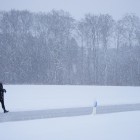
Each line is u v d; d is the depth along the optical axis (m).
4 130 11.57
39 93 31.67
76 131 11.88
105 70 71.75
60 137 10.73
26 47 69.38
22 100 24.08
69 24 72.69
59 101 24.08
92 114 17.08
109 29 73.75
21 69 67.31
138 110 19.52
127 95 33.16
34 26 73.19
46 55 68.75
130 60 72.00
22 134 10.97
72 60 70.62
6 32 71.19
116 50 74.00
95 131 12.04
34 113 16.67
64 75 68.94
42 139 10.30
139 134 11.91
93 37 73.62
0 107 19.19
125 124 13.95
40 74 67.75
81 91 36.88
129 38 74.25
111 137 11.10
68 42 71.19
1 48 68.81
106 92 36.62
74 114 16.88
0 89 16.39
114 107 21.00
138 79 70.81
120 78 71.19
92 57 72.62
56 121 14.18
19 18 72.81
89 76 71.00
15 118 14.81
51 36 71.94
